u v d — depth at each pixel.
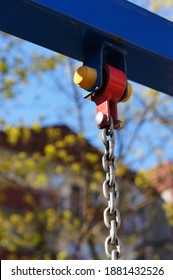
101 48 1.83
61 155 8.12
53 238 9.12
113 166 1.67
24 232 8.45
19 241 8.10
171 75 2.09
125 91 1.79
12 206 11.18
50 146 8.09
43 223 8.23
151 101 8.20
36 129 8.15
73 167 8.18
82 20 1.78
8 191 11.22
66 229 8.23
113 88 1.77
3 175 8.40
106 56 1.88
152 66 2.03
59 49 1.95
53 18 1.76
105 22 1.84
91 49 1.88
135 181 8.15
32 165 8.15
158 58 1.97
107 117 1.73
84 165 8.23
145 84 2.18
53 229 8.42
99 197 8.13
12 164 8.26
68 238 8.67
